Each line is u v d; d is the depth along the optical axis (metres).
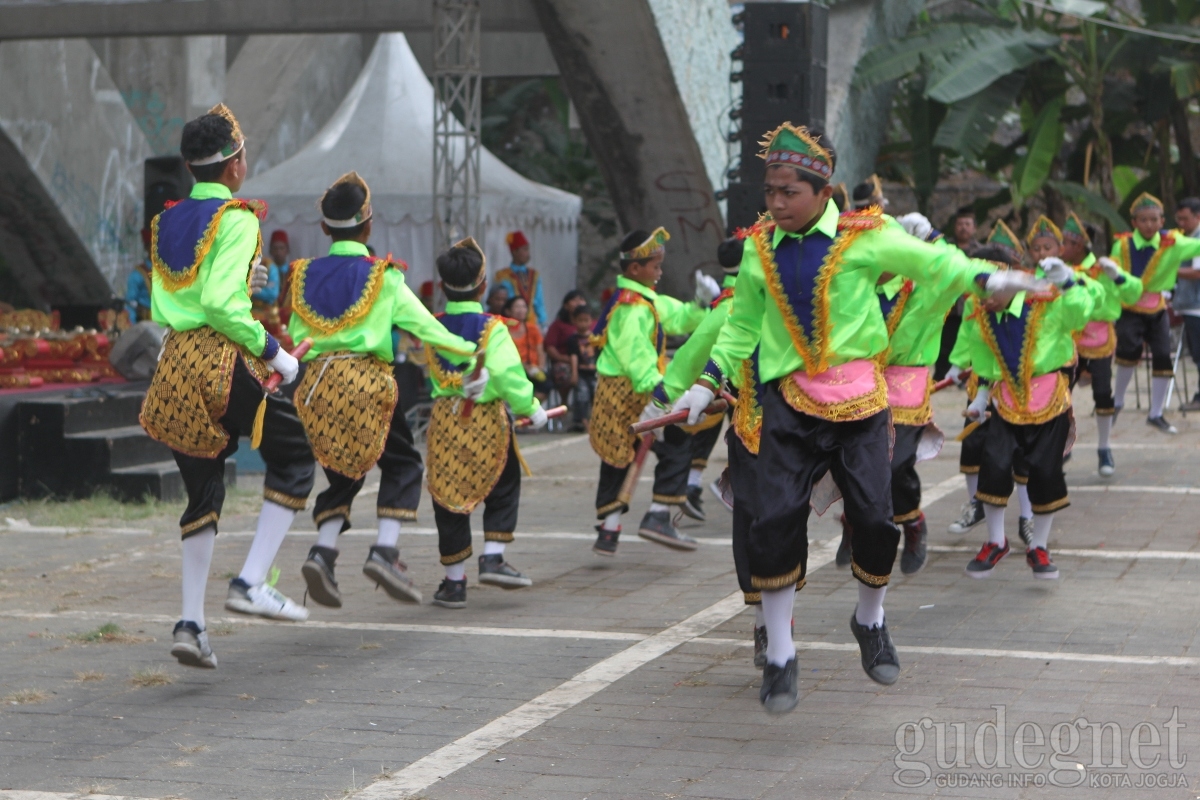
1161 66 19.73
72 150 20.34
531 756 4.83
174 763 4.81
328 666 6.11
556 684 5.76
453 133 15.83
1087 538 8.77
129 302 15.73
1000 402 7.44
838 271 4.82
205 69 21.80
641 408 8.21
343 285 6.44
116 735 5.14
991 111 19.39
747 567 5.21
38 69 19.59
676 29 16.42
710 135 17.55
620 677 5.85
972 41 19.34
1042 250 9.12
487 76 23.14
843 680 5.71
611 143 17.64
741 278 5.04
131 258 21.67
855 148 20.48
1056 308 7.25
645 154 17.66
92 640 6.60
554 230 19.69
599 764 4.73
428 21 16.20
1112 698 5.33
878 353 4.97
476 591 7.76
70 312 19.88
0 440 11.04
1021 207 21.73
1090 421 14.75
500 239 18.22
